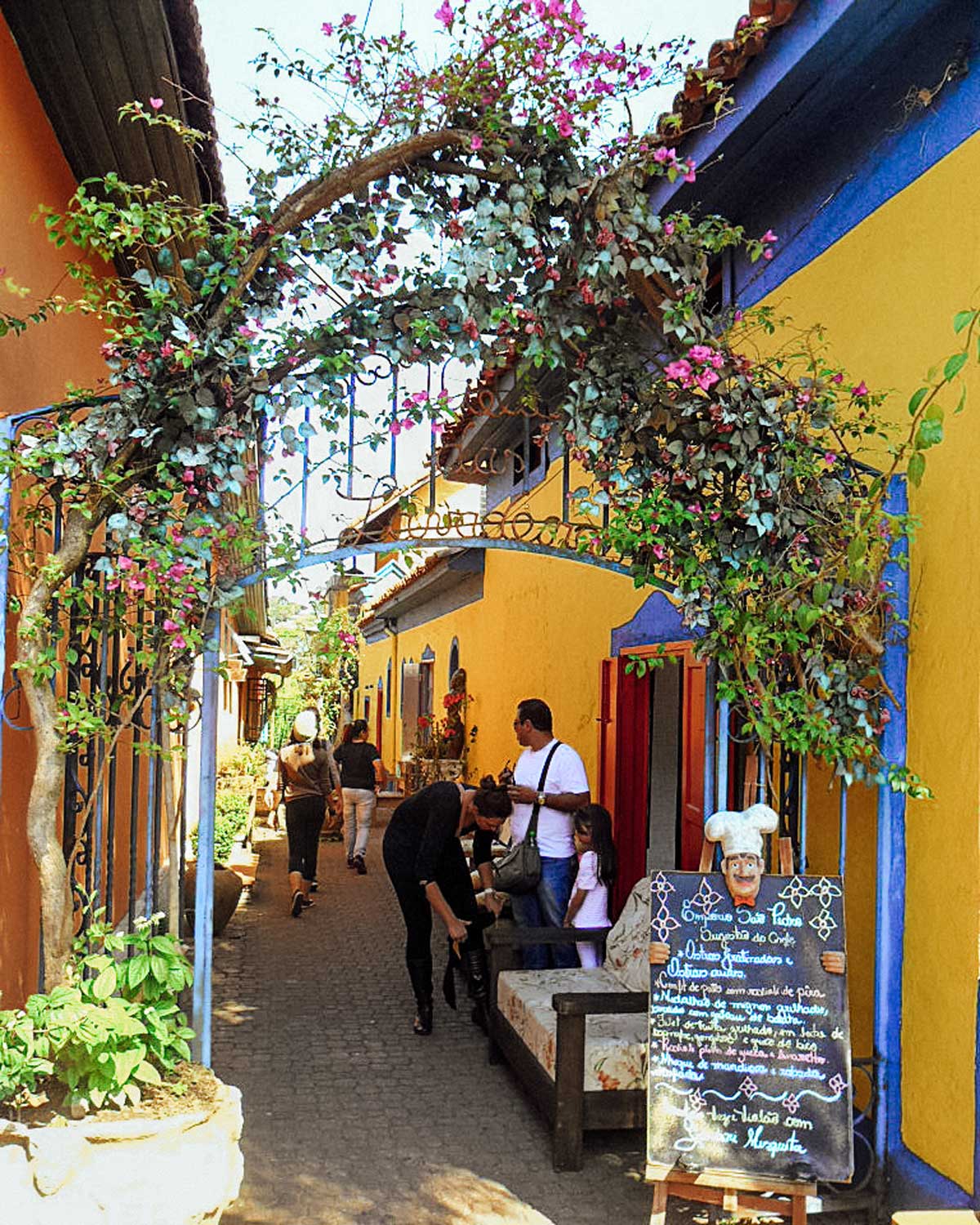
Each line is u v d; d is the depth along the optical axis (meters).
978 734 3.75
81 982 3.25
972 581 3.82
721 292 6.38
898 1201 4.00
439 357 3.66
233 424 3.53
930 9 4.15
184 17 4.31
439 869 6.40
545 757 6.62
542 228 3.66
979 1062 3.64
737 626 3.95
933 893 3.97
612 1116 4.48
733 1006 3.72
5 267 4.06
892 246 4.49
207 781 4.02
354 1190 4.22
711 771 4.58
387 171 3.57
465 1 3.45
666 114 4.04
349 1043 6.10
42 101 4.62
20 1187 2.76
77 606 3.66
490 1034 5.79
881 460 4.42
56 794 3.39
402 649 22.53
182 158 5.19
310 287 3.56
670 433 3.94
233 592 3.64
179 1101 3.19
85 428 3.39
